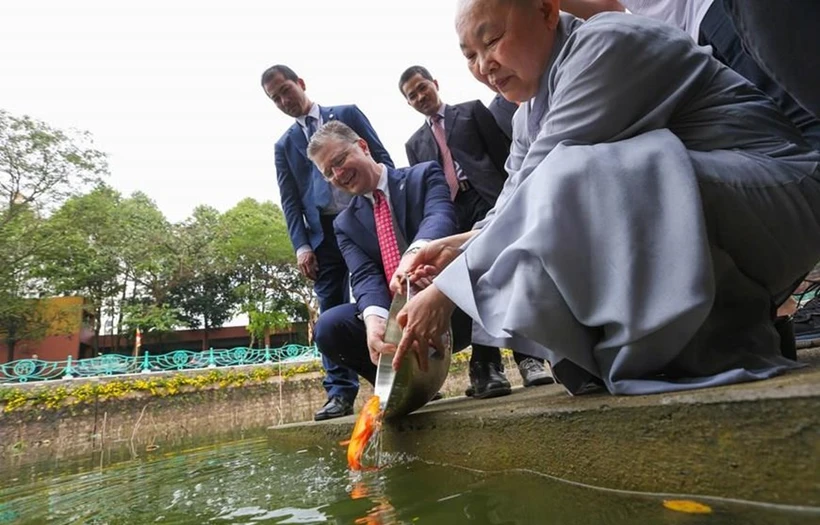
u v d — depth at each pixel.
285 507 1.05
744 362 0.91
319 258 2.99
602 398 0.95
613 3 1.83
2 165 13.59
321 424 2.21
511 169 1.60
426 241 1.60
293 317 23.45
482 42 1.26
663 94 1.05
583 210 0.94
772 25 0.95
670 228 0.87
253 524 0.92
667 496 0.75
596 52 1.04
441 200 2.07
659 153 0.93
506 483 1.00
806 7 0.90
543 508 0.79
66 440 9.09
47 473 2.65
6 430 8.75
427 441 1.42
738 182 0.93
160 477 1.78
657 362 0.90
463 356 10.82
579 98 1.06
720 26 1.44
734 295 0.97
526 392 1.75
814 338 1.99
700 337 0.92
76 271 17.12
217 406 11.07
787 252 0.98
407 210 2.12
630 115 1.04
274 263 22.81
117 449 5.17
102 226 17.28
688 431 0.74
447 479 1.13
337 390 2.68
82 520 1.14
